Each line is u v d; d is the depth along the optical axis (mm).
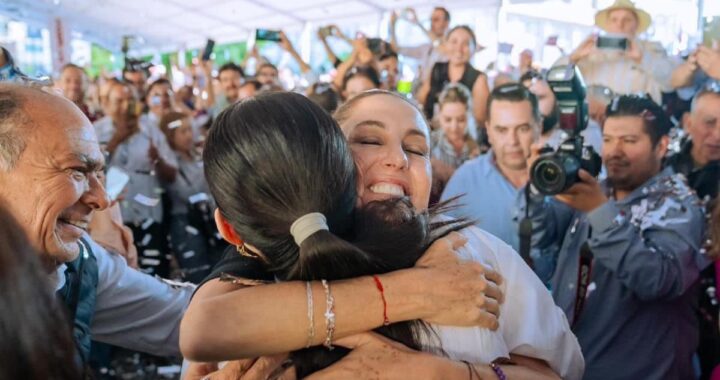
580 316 1722
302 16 4574
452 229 827
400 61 3598
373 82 3186
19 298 461
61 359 483
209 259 3344
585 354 1709
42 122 871
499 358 761
